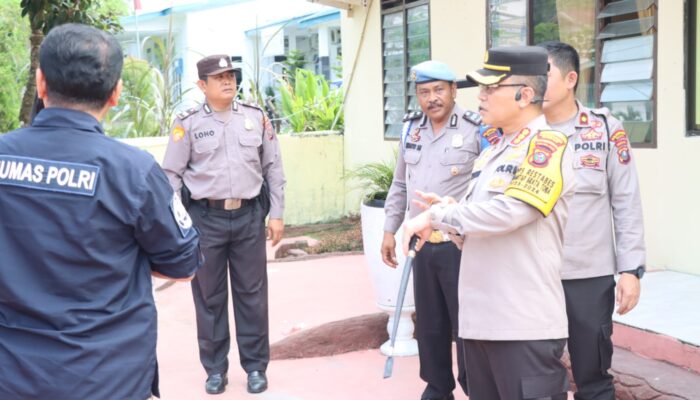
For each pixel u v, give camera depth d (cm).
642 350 420
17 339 223
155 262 239
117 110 976
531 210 266
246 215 451
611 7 569
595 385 350
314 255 820
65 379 219
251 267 457
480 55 722
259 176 458
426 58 827
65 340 220
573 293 338
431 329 401
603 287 340
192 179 448
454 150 394
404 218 460
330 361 514
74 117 228
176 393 466
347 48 995
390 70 907
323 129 1084
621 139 341
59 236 220
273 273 738
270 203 468
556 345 281
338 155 1039
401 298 292
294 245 877
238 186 445
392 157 904
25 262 222
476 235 271
